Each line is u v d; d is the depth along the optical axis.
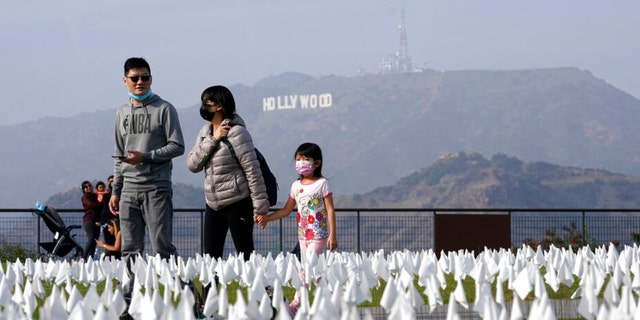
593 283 8.66
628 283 9.67
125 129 11.26
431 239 23.47
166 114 11.16
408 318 5.63
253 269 9.77
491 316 5.70
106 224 19.53
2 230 22.75
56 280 10.73
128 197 11.12
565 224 25.34
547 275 9.83
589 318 6.68
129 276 10.19
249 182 11.05
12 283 9.60
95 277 10.59
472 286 12.84
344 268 9.11
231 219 11.13
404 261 11.07
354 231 23.34
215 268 10.57
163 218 11.13
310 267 10.37
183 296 5.22
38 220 22.89
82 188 22.58
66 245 22.55
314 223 11.37
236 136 11.01
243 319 6.05
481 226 23.55
